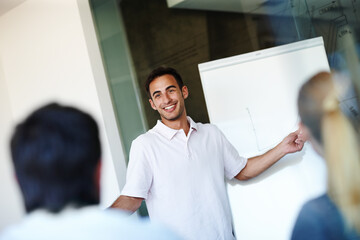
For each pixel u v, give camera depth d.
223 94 2.34
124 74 3.06
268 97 2.32
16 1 3.36
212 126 2.30
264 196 2.24
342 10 2.65
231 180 2.30
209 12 2.93
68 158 0.60
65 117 0.63
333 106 1.99
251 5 2.84
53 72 3.23
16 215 3.31
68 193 0.59
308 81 2.11
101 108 2.96
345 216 1.87
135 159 2.13
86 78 3.02
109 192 2.95
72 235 0.56
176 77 2.31
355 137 1.90
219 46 2.90
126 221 0.61
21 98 3.47
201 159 2.17
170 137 2.18
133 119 3.02
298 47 2.34
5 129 3.43
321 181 2.04
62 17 3.14
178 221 2.10
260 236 2.23
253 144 2.31
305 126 2.06
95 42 3.07
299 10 2.76
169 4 3.01
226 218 2.17
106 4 3.12
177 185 2.12
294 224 1.97
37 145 0.60
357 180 1.88
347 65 2.63
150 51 3.04
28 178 0.59
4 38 3.57
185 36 2.98
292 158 2.18
